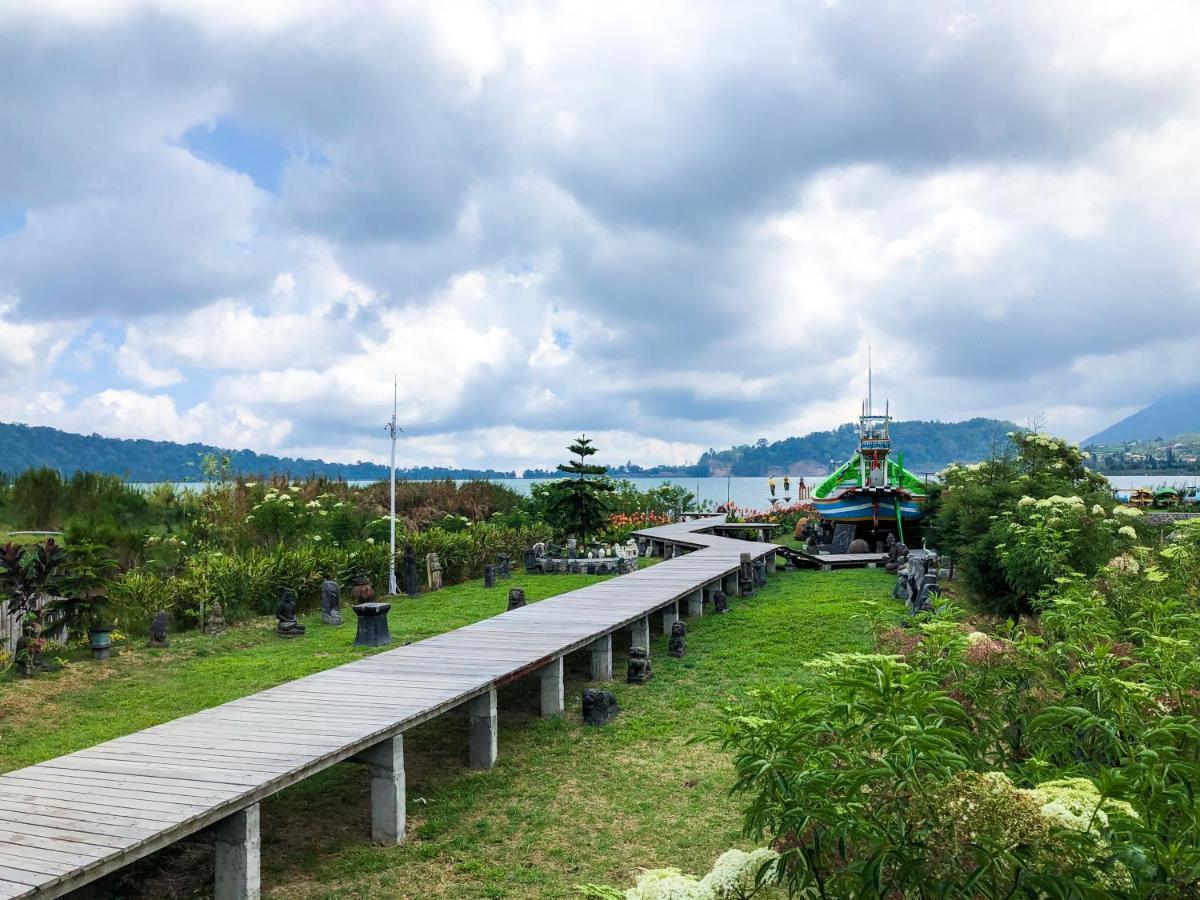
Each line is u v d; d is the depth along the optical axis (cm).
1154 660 489
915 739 306
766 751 368
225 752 585
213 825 518
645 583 1412
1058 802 283
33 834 457
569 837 611
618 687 1021
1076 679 450
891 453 2448
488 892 533
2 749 802
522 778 732
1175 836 308
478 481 2920
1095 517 1155
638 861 571
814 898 340
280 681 1041
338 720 647
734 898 327
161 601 1330
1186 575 827
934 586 1354
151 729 646
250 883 515
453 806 672
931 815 284
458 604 1598
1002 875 272
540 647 907
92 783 532
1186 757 390
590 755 785
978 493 1520
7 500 1811
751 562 1753
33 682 1017
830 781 310
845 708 358
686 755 775
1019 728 464
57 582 1119
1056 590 863
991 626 859
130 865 569
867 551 2242
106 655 1138
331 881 553
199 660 1158
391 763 621
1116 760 411
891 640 605
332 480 2606
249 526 1836
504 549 2131
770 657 1129
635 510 3478
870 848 329
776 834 349
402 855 591
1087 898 260
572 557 2075
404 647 924
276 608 1475
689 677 1057
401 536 1934
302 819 661
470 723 769
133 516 1873
